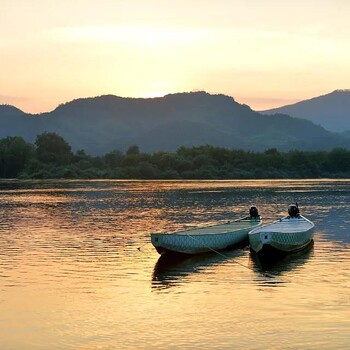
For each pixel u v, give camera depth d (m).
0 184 179.50
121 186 165.62
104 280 36.38
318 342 24.80
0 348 24.67
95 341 25.33
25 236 56.66
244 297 31.70
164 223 69.25
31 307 30.22
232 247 49.25
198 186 165.88
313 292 32.62
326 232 59.50
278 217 78.62
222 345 24.66
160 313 28.95
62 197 116.62
